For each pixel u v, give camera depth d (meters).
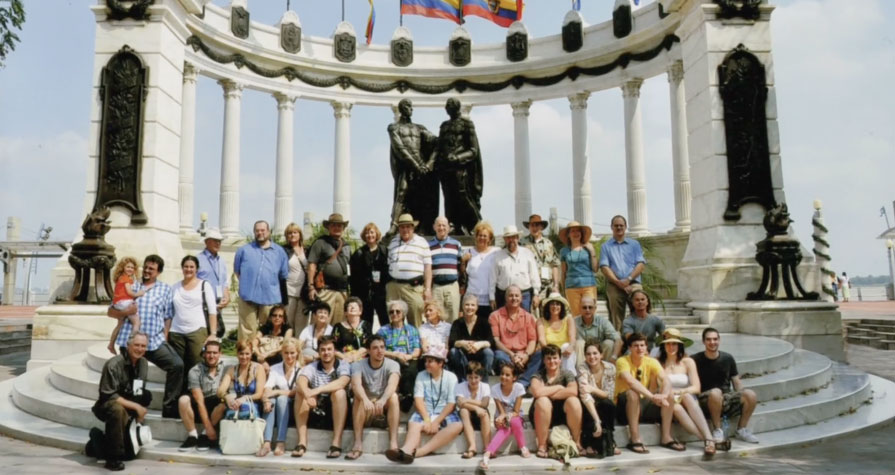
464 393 6.11
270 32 22.48
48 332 10.16
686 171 19.94
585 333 7.16
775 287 11.52
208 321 7.22
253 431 5.96
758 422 6.81
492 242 7.95
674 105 20.30
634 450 6.07
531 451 6.12
